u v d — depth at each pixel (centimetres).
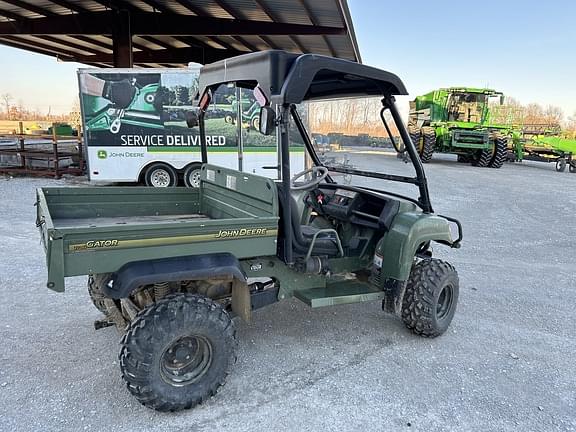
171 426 232
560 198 1045
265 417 242
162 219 346
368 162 369
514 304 415
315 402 256
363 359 305
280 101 244
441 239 335
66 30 1101
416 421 243
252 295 292
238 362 296
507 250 607
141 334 227
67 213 321
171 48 1587
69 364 284
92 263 218
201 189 378
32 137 1098
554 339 346
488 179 1347
